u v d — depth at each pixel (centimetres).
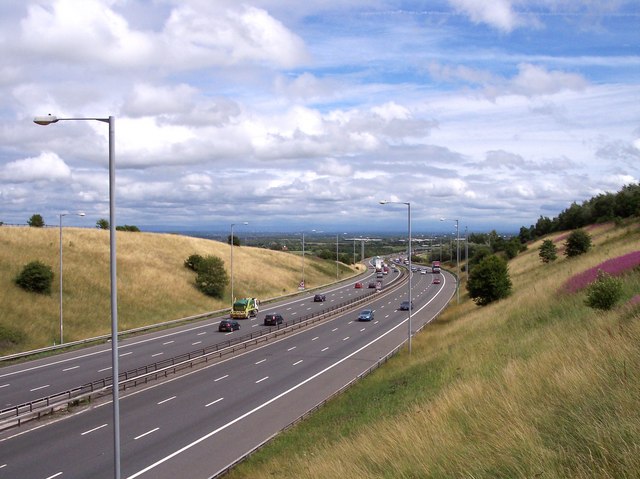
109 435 2333
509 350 2609
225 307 7331
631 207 8588
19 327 4766
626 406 1038
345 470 1363
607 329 1867
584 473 851
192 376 3512
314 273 11525
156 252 8450
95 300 5988
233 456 2081
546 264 7112
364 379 3322
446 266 14775
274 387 3212
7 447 2170
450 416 1530
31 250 6562
